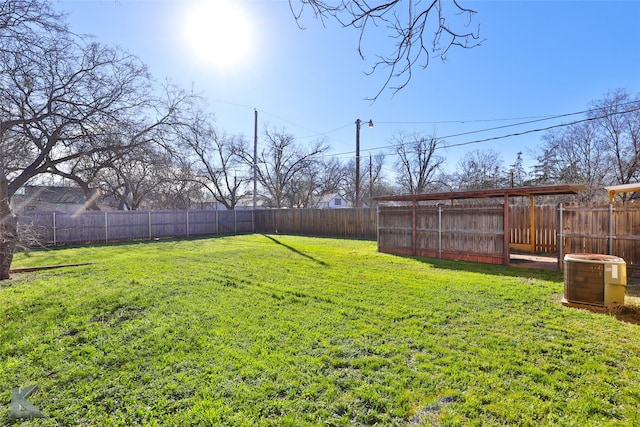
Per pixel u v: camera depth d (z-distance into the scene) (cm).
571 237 677
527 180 2447
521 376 250
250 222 1947
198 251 1020
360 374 257
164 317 389
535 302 441
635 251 609
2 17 578
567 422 197
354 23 219
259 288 523
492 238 774
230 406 217
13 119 740
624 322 366
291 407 215
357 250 1032
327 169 3319
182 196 2530
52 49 680
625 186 734
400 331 341
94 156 902
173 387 241
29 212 1204
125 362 281
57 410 217
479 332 337
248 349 301
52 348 310
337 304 437
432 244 881
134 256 912
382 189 3362
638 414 204
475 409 211
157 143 984
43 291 503
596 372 254
